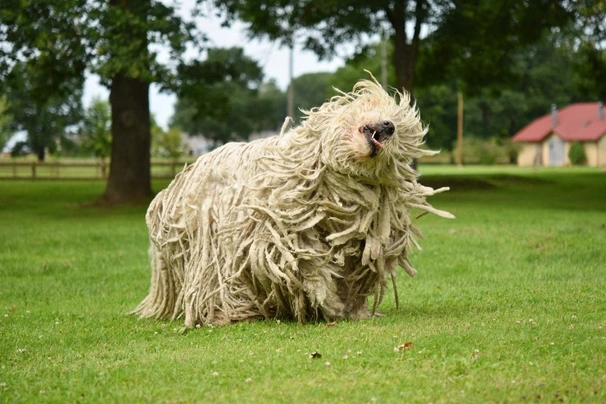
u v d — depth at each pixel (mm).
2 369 7414
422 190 8547
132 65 24156
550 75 91188
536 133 86562
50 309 11180
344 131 7906
